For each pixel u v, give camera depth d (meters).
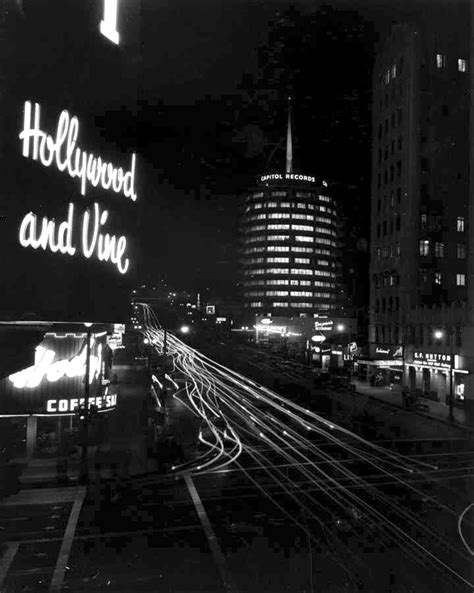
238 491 25.47
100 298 35.84
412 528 20.05
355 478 27.94
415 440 38.84
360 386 70.12
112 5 37.19
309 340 107.69
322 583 15.17
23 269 30.38
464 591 14.63
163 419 40.50
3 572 16.14
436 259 70.56
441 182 71.25
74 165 33.81
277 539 18.91
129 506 22.97
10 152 29.64
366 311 140.62
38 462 29.89
